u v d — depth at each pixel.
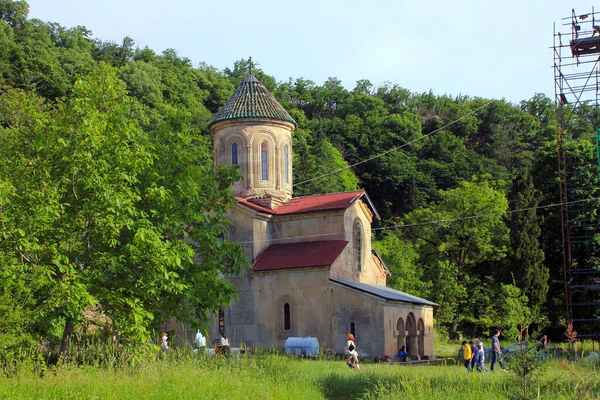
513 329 17.12
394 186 101.44
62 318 21.95
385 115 134.25
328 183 88.06
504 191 82.06
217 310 27.86
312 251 42.91
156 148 26.83
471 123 129.75
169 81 108.69
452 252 66.50
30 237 21.91
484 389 19.06
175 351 24.91
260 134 46.41
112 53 123.31
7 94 53.62
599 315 46.00
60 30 118.88
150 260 23.28
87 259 23.75
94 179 22.88
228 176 28.91
